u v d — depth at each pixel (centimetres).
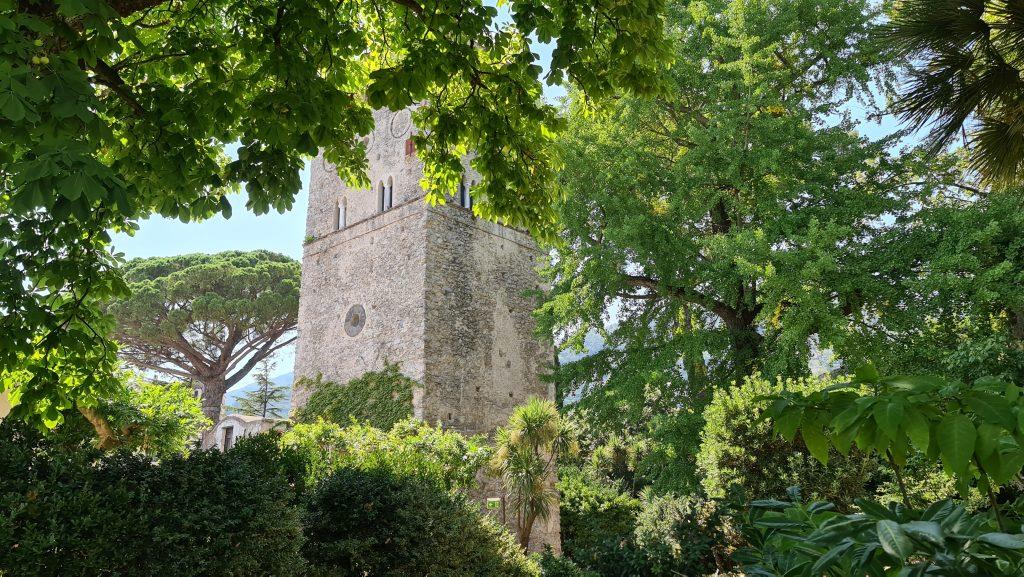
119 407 1060
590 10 708
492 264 2616
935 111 669
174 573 632
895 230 1523
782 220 1559
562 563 1293
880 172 1683
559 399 2123
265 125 659
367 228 2606
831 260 1307
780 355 1415
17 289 627
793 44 1795
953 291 1331
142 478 659
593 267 1720
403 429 1969
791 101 1725
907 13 646
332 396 2466
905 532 149
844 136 1606
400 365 2312
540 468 1848
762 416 193
